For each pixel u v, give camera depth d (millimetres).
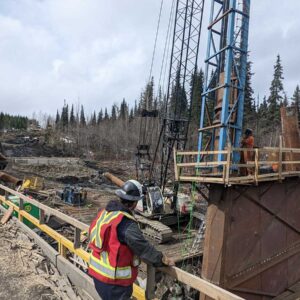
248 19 13414
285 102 67625
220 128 12828
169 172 24703
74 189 25766
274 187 13758
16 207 11609
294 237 15398
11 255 8656
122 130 90188
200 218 19688
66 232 14898
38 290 6926
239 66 13438
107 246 3912
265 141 58844
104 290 3918
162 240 16641
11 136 87062
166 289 10344
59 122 127000
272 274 13836
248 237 12305
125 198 3977
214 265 11461
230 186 11234
